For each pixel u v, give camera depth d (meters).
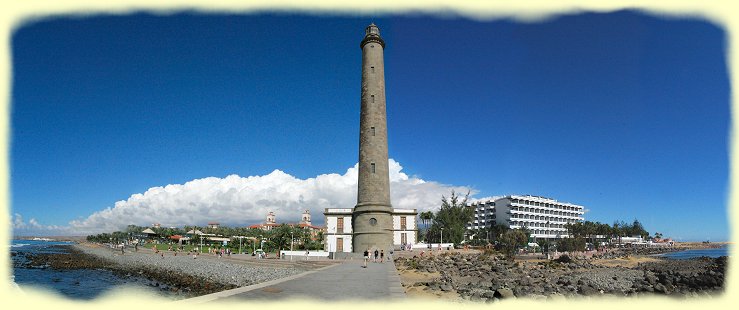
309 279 28.38
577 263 64.75
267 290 21.77
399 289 23.33
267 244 107.88
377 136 65.44
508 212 193.38
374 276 30.94
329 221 78.00
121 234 195.38
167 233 191.75
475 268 45.00
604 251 126.56
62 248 175.88
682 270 53.88
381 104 67.12
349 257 60.78
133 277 60.47
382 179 64.38
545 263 59.59
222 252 93.06
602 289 31.38
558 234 172.75
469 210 114.25
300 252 67.62
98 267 78.44
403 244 73.88
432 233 108.25
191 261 76.75
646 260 90.56
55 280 56.91
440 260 51.56
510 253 67.31
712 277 34.06
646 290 28.45
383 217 63.12
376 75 67.81
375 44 69.00
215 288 43.72
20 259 101.44
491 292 24.70
